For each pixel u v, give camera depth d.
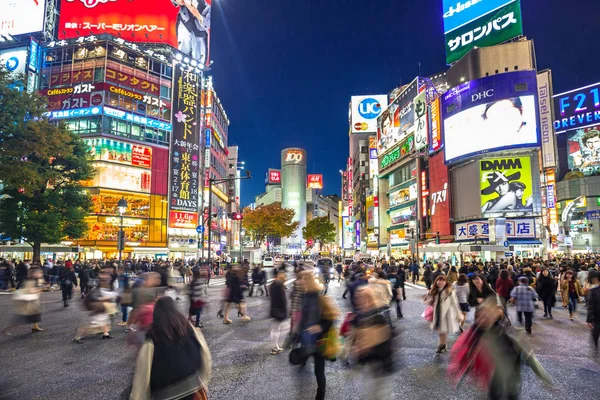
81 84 53.44
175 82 60.12
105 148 52.44
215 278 37.16
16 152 21.33
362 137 111.25
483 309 4.86
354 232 111.88
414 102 61.59
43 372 7.16
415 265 29.72
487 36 51.69
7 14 55.84
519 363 4.71
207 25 71.12
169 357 3.24
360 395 6.00
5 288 24.61
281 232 68.81
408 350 8.78
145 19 59.94
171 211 57.59
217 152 77.12
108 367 7.49
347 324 5.48
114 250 51.47
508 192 44.66
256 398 5.87
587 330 11.31
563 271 16.61
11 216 30.02
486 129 45.28
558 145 80.88
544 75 45.78
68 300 18.86
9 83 21.80
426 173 58.34
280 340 9.52
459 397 5.89
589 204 74.44
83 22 58.69
